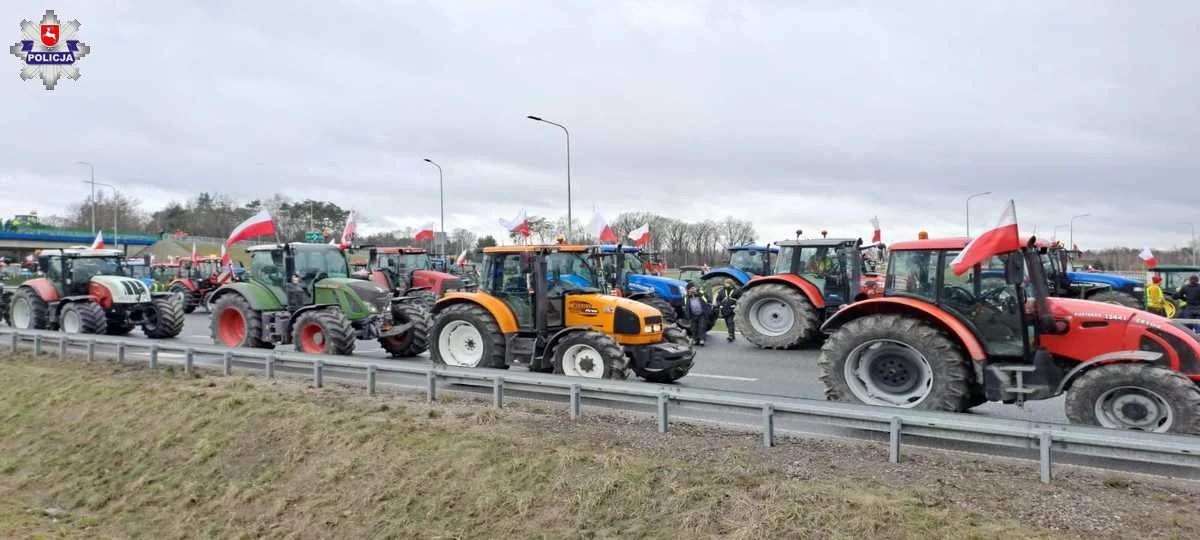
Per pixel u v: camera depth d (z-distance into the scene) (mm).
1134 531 4574
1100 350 7113
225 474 7230
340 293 12578
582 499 5629
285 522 6332
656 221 66312
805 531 4793
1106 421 6660
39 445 8609
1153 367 6445
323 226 69750
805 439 6719
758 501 5199
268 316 12664
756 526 4910
